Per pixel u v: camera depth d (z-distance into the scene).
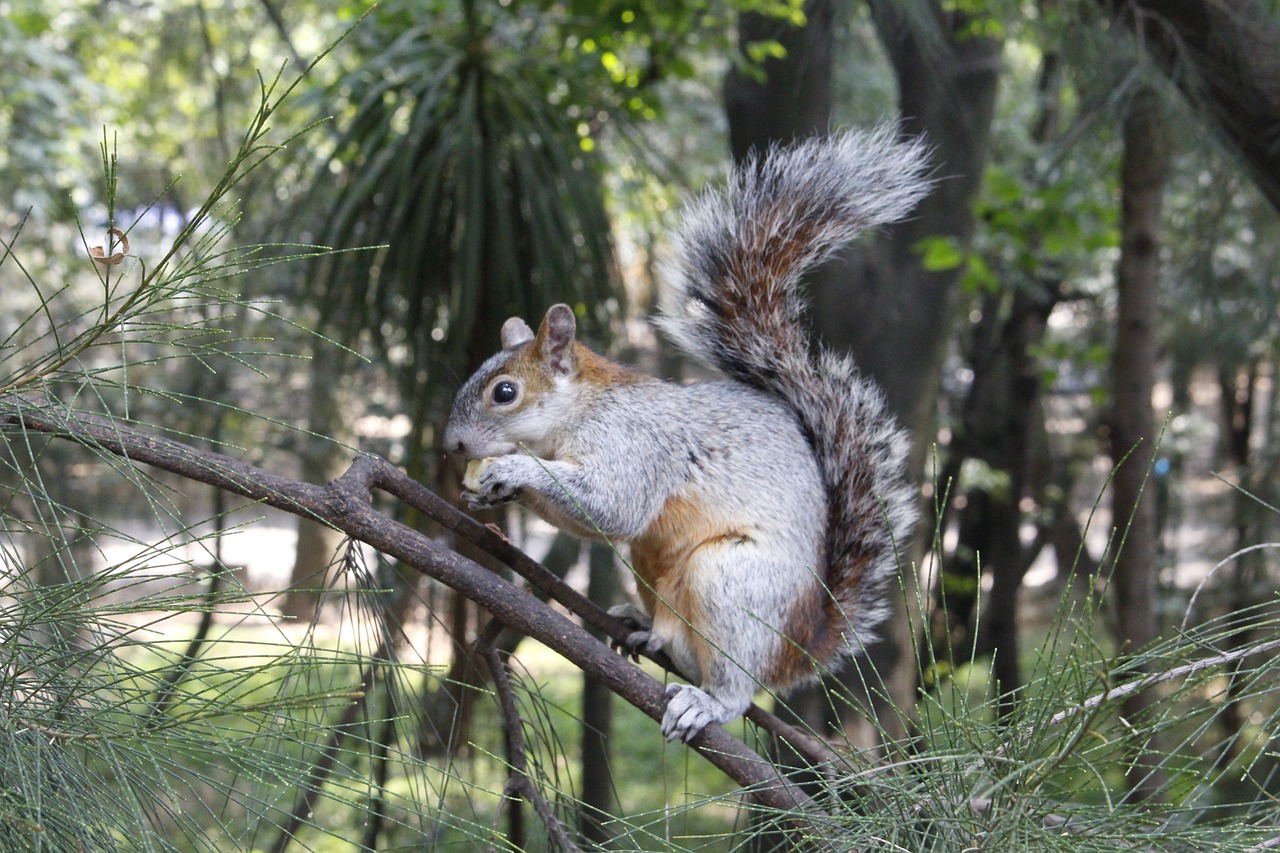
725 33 7.21
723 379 3.79
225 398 7.81
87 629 1.85
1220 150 4.94
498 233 5.48
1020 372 10.77
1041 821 1.86
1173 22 4.70
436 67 5.82
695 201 3.61
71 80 8.62
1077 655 1.71
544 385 3.59
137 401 7.05
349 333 5.68
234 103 10.76
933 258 5.64
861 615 3.42
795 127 5.55
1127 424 6.55
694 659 3.35
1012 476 10.75
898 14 5.38
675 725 2.86
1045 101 9.55
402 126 5.98
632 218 7.52
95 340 1.97
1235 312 9.20
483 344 5.70
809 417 3.53
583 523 3.43
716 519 3.35
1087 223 7.55
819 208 3.52
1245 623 1.90
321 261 5.91
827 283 5.87
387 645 2.68
